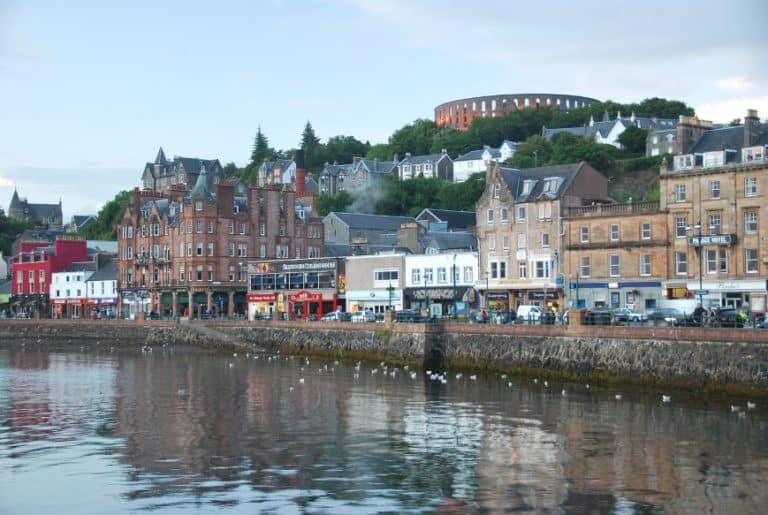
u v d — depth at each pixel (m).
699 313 75.50
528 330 78.44
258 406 62.62
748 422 53.56
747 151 85.62
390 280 117.69
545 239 100.75
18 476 42.34
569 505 37.12
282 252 149.75
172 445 48.97
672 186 90.12
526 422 54.72
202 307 143.50
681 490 39.06
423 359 86.31
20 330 144.62
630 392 66.75
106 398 67.62
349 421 55.91
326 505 37.38
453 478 41.38
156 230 150.38
